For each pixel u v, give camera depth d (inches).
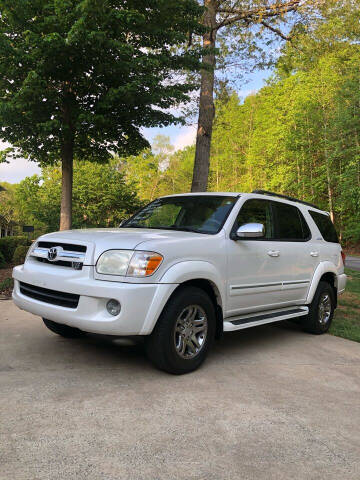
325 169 1289.4
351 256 1095.0
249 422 102.6
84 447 86.4
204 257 142.0
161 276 126.9
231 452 87.5
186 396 117.5
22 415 100.2
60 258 135.6
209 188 2139.5
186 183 2320.4
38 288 143.0
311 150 1312.7
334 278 226.8
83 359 147.9
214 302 151.3
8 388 117.4
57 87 418.3
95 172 914.1
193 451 87.1
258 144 1539.1
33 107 378.3
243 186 1705.2
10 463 79.1
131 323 120.6
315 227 216.8
